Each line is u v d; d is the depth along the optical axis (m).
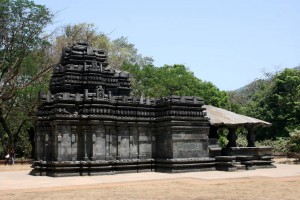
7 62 32.81
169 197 18.78
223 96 74.88
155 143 35.72
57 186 23.92
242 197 18.70
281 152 57.31
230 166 34.41
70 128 31.98
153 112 35.94
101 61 37.19
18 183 26.31
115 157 33.56
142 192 20.69
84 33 61.06
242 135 70.12
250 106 75.62
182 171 33.53
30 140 60.75
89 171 31.52
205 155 35.25
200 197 18.70
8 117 57.88
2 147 67.56
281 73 71.44
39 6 46.78
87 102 32.50
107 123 32.69
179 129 34.06
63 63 36.50
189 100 35.06
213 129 38.06
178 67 73.00
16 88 27.84
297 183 24.53
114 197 18.89
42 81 50.50
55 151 31.69
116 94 36.81
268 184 24.05
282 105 67.25
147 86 65.81
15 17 43.97
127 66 65.38
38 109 35.06
